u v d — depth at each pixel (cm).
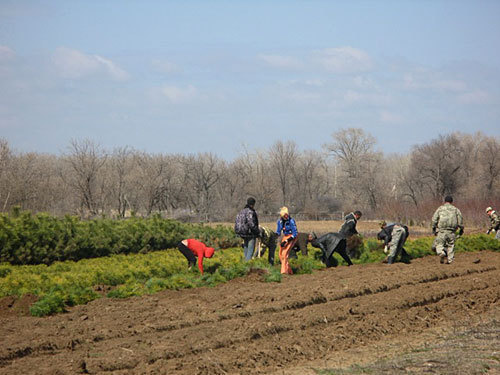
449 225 2861
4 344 1377
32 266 2786
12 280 2128
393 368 1308
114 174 9962
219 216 9862
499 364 1332
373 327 1647
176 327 1584
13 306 1800
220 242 3959
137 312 1739
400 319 1758
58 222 3253
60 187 8981
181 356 1342
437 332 1667
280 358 1370
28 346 1352
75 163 9212
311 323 1653
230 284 2228
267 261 2672
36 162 9256
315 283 2225
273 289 2103
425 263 2959
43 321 1628
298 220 9744
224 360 1308
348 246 3066
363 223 8362
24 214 3078
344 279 2344
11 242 2895
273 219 9525
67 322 1612
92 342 1434
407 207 8606
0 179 7969
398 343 1544
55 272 2536
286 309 1819
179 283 2153
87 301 1909
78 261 3103
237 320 1644
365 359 1394
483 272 2694
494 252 3538
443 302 1995
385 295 2033
